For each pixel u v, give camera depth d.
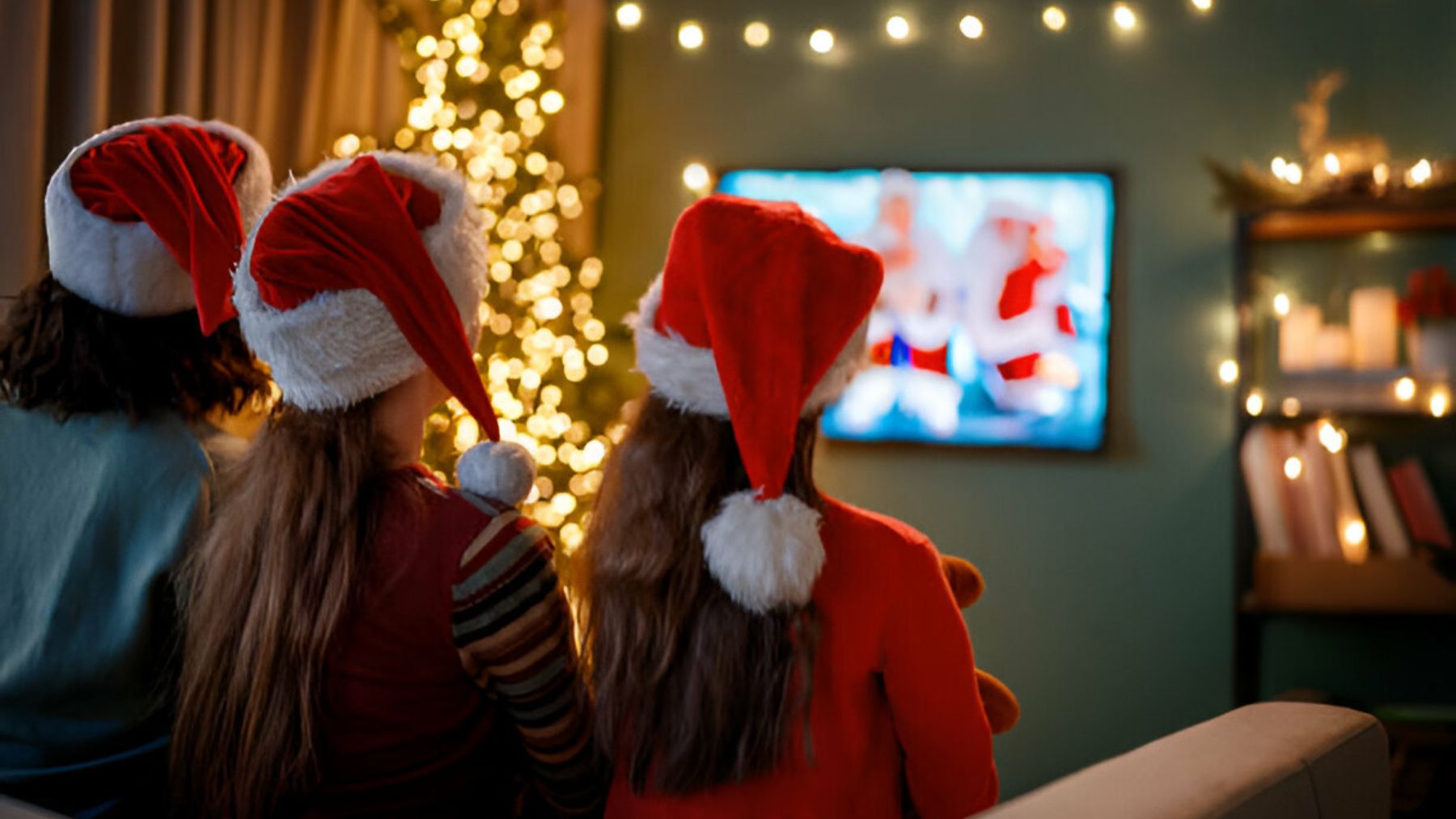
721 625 1.04
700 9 3.18
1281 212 2.72
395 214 1.04
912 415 3.05
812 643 1.04
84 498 1.16
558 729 1.10
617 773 1.12
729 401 1.01
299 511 1.04
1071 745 3.00
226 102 2.56
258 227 1.04
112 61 2.32
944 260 3.04
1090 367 2.99
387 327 1.04
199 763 1.06
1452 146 2.86
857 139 3.11
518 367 2.79
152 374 1.23
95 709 1.14
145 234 1.18
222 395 1.29
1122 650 2.99
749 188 3.13
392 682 1.05
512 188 2.86
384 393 1.08
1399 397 2.73
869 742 1.08
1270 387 2.95
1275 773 1.02
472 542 1.05
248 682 1.04
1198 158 2.98
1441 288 2.78
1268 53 2.96
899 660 1.06
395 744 1.07
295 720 1.03
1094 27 3.03
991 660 3.04
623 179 3.19
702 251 1.04
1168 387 2.98
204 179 1.20
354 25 2.92
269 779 1.03
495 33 2.92
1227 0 2.98
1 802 0.94
